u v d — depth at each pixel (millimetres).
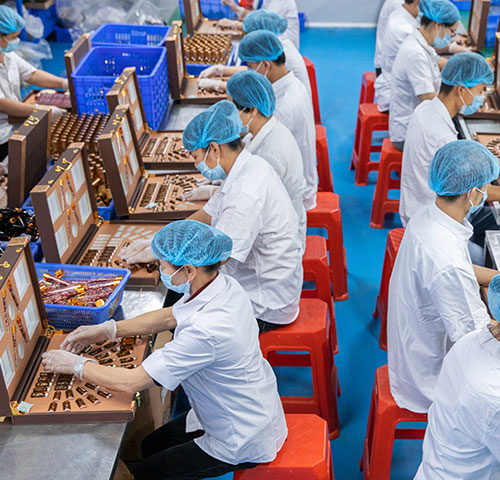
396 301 2541
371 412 2879
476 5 5641
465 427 1872
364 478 2967
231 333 2090
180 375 2102
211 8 6621
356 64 8102
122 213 3215
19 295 2266
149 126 4199
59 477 1995
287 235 2842
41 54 7715
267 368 2332
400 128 4676
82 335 2393
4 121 4281
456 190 2344
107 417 2160
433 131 3523
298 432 2455
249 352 2158
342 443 3217
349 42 8820
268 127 3191
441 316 2371
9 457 2062
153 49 4574
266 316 2945
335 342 3748
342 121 6672
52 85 4777
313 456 2348
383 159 4738
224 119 2646
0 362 2107
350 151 6109
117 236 3076
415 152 3615
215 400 2197
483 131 4180
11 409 2145
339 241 4035
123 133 3311
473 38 5719
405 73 4516
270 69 3893
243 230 2645
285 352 3871
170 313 2494
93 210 3127
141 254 2857
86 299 2559
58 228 2740
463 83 3406
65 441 2113
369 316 4086
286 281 2883
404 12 5316
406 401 2621
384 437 2695
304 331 2986
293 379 3607
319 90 7375
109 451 2076
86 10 8305
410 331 2498
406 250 2486
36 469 2021
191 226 2111
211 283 2141
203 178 3543
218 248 2111
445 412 1943
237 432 2232
